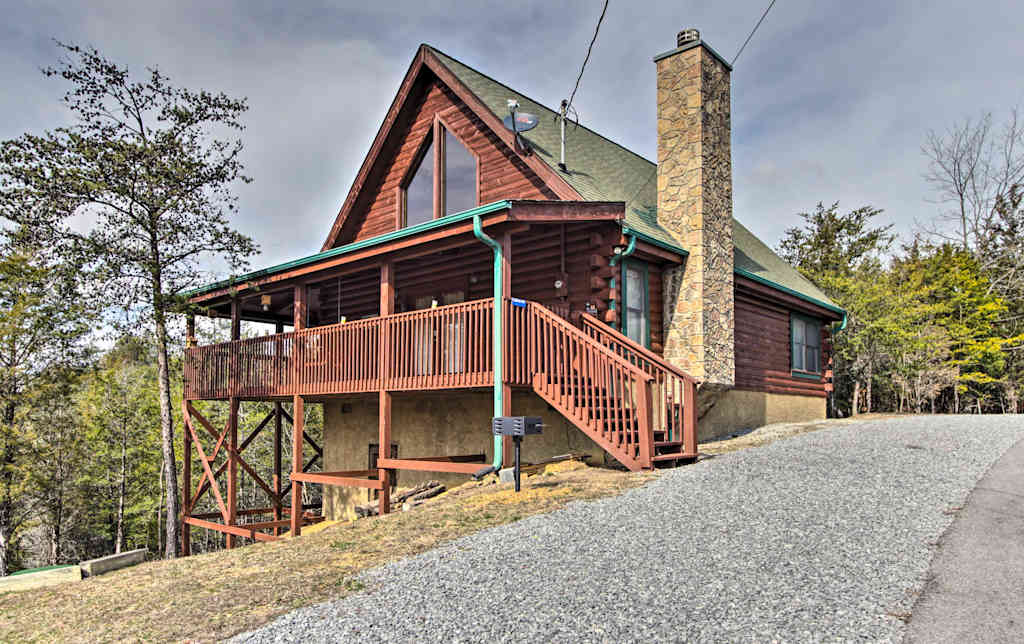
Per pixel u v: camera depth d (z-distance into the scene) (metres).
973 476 6.99
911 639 3.21
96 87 13.41
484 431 11.34
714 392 11.83
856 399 20.12
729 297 12.03
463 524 6.22
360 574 4.96
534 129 13.18
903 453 8.55
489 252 12.32
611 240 10.22
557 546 5.10
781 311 15.16
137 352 15.42
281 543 6.56
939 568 4.19
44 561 30.33
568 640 3.40
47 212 13.10
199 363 14.27
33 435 20.72
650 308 11.39
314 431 32.06
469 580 4.50
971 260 27.80
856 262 30.39
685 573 4.27
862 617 3.48
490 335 8.96
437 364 9.48
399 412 13.11
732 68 12.67
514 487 7.82
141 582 5.60
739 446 10.12
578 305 10.70
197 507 29.45
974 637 3.21
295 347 11.88
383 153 14.52
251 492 30.58
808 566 4.30
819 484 6.77
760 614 3.56
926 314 21.70
